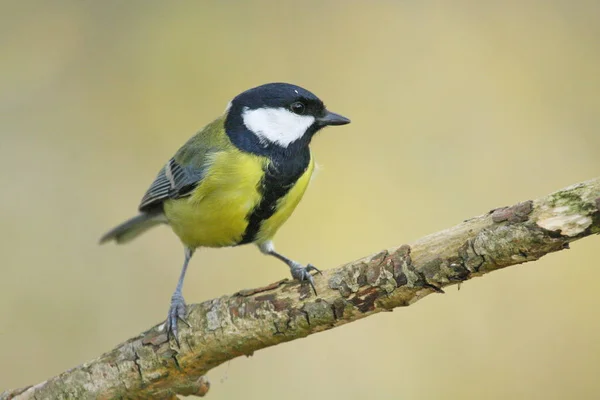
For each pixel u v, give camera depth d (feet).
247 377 34.60
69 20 44.27
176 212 27.32
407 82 42.24
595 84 40.73
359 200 39.52
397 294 19.54
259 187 25.53
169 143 41.45
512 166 39.63
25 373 34.53
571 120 40.22
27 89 42.75
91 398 22.27
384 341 35.12
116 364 22.20
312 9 44.11
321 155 40.60
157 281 37.40
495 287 35.47
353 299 19.97
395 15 43.78
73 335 35.86
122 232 32.91
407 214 39.04
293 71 42.91
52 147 41.27
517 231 17.53
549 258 35.63
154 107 42.16
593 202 16.67
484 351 34.47
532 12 42.80
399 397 33.88
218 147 25.79
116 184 40.45
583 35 41.88
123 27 43.98
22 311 36.04
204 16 43.96
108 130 41.78
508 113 40.83
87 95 42.68
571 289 35.04
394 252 19.49
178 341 21.75
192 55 43.19
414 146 40.81
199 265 37.83
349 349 35.04
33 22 44.11
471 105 41.32
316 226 39.01
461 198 39.22
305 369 34.73
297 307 20.53
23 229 38.75
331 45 43.39
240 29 43.86
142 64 43.09
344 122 26.66
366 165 40.40
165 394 22.47
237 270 37.81
